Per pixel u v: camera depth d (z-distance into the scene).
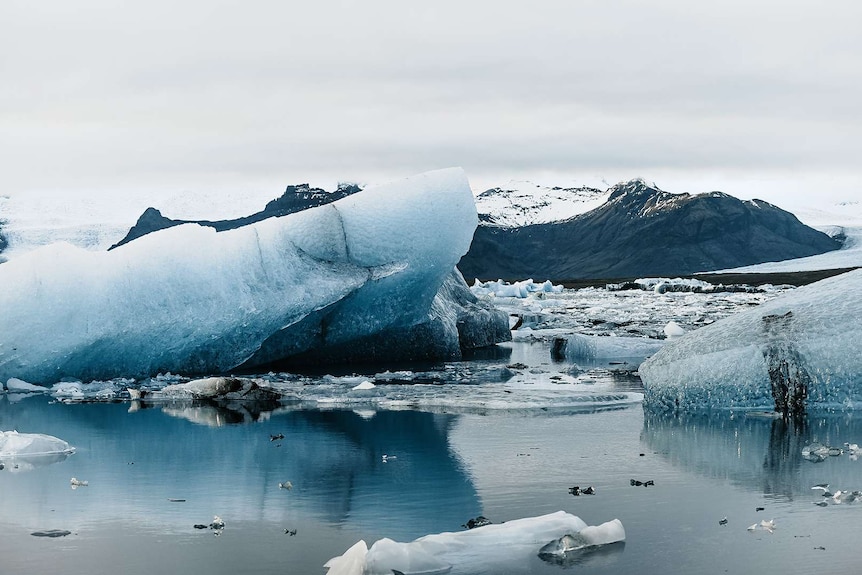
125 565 6.95
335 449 10.83
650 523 7.77
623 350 21.33
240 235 18.20
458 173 19.20
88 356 17.23
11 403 14.92
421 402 14.07
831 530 7.54
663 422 12.37
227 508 8.38
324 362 19.55
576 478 9.33
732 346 13.06
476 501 8.50
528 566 6.75
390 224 18.55
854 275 13.55
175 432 12.06
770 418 12.54
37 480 9.44
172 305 17.44
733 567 6.75
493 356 21.44
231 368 18.20
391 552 6.65
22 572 6.83
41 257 17.22
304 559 7.04
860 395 12.70
